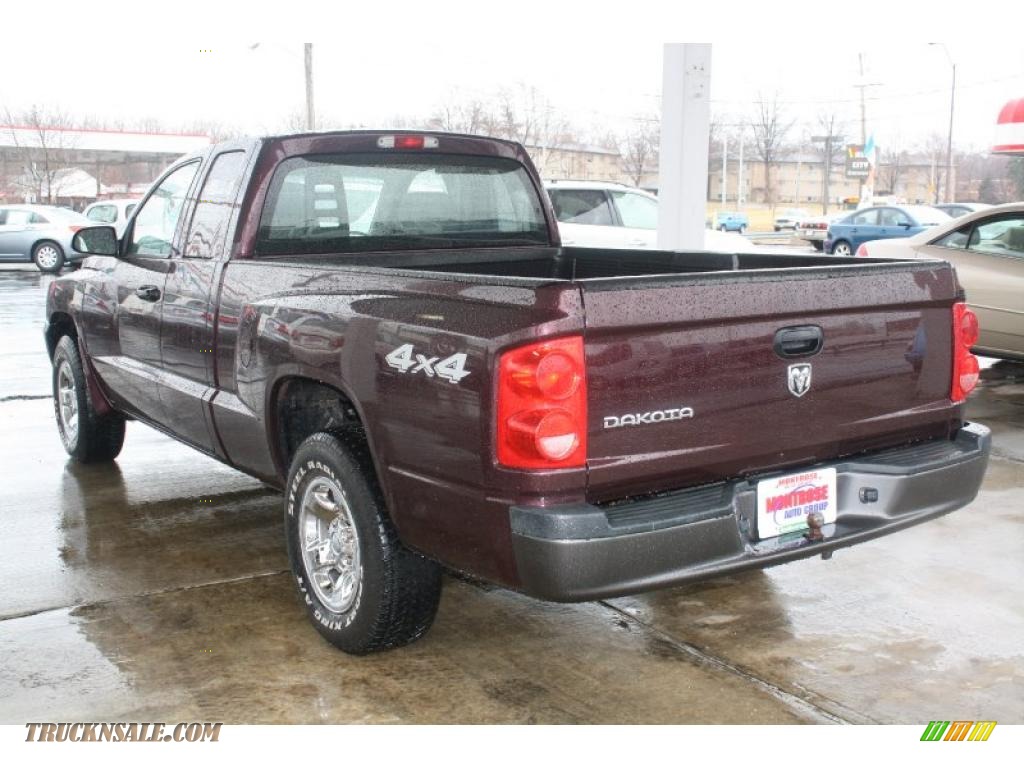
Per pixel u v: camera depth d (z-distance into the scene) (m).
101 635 4.02
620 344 3.00
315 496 3.88
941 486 3.67
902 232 24.81
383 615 3.62
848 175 71.38
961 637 4.02
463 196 5.07
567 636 4.03
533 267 5.33
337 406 4.31
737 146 87.56
